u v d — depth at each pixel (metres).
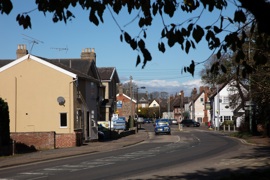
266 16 4.80
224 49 6.39
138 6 6.54
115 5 6.39
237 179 11.87
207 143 34.94
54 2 6.04
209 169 16.78
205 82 43.34
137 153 26.39
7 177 15.93
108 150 29.92
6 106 26.02
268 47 6.61
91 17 6.20
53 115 34.25
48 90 34.44
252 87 30.36
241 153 24.17
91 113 39.81
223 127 68.31
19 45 44.75
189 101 132.75
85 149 29.80
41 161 22.80
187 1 6.39
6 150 25.38
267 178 11.58
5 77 34.88
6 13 5.49
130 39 6.02
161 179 14.30
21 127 34.44
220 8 6.24
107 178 14.97
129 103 79.31
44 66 34.59
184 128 82.06
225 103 78.00
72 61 44.41
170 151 27.23
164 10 6.02
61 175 16.16
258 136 40.62
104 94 54.69
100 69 56.72
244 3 4.90
